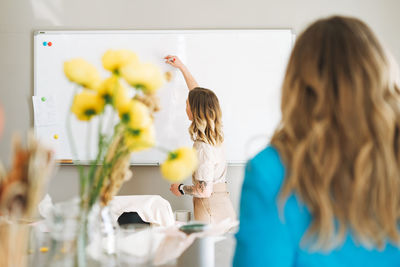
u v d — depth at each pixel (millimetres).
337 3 3480
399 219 724
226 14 3459
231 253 1462
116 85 903
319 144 700
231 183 3469
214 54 3445
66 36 3439
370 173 688
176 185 2703
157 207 2467
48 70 3443
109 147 931
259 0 3467
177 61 3432
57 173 3436
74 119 3432
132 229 1056
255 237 719
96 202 950
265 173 729
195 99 2566
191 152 874
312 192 695
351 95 701
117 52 917
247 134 3459
